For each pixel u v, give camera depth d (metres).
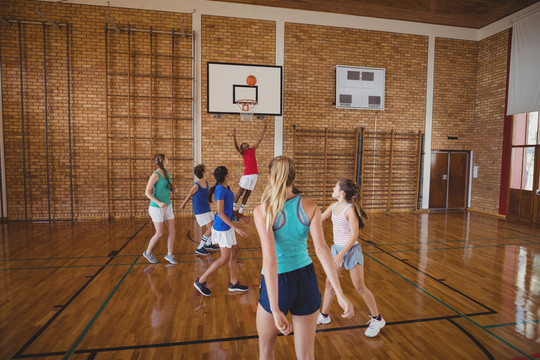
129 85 7.71
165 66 8.00
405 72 9.14
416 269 4.52
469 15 8.60
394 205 9.36
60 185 7.71
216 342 2.63
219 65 8.12
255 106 8.32
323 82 8.70
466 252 5.38
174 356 2.43
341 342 2.65
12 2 7.32
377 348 2.57
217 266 3.48
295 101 8.59
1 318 3.00
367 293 2.69
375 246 5.72
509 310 3.27
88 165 7.78
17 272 4.24
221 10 8.11
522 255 5.21
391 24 8.96
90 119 7.73
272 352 1.69
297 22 8.47
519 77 8.16
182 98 8.10
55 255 4.98
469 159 9.76
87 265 4.53
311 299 1.65
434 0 7.74
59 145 7.65
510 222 7.98
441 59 9.34
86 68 7.65
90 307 3.24
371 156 9.10
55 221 7.60
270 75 8.35
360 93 8.80
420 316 3.13
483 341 2.69
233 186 8.39
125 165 7.92
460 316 3.14
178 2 7.95
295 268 1.66
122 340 2.64
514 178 8.33
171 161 8.11
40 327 2.84
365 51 8.86
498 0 7.67
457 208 9.77
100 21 7.66
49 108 7.56
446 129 9.51
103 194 7.88
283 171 1.62
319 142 8.77
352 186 2.60
